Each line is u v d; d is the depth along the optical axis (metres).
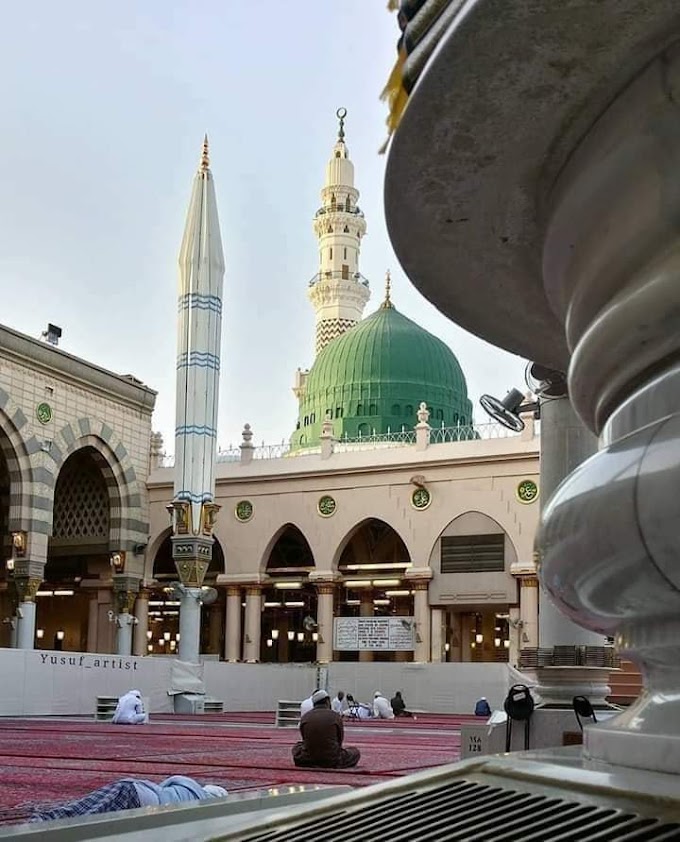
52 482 31.16
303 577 35.41
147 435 35.78
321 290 59.91
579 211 2.30
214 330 29.88
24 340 30.31
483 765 2.10
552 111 2.25
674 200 1.97
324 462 34.69
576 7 1.91
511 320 3.46
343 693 26.14
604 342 2.16
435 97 2.23
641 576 1.90
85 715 23.52
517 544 31.36
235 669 28.64
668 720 1.91
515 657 30.56
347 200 61.41
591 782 1.76
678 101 1.97
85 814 3.41
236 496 35.88
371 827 1.91
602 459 2.04
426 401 44.41
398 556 38.84
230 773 9.02
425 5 2.40
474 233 2.87
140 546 34.84
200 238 29.97
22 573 29.92
